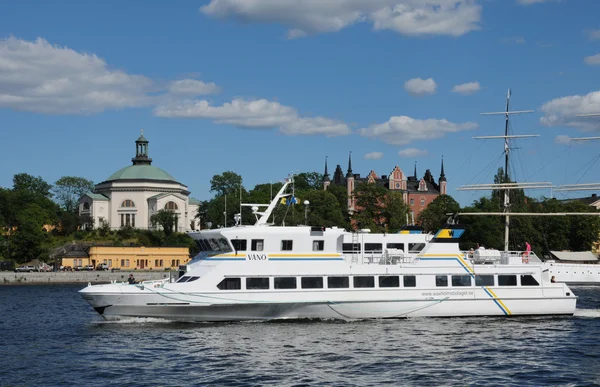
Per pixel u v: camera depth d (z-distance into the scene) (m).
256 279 46.69
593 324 48.59
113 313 46.56
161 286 46.25
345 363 36.94
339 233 48.81
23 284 124.44
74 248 156.62
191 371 35.38
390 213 155.62
